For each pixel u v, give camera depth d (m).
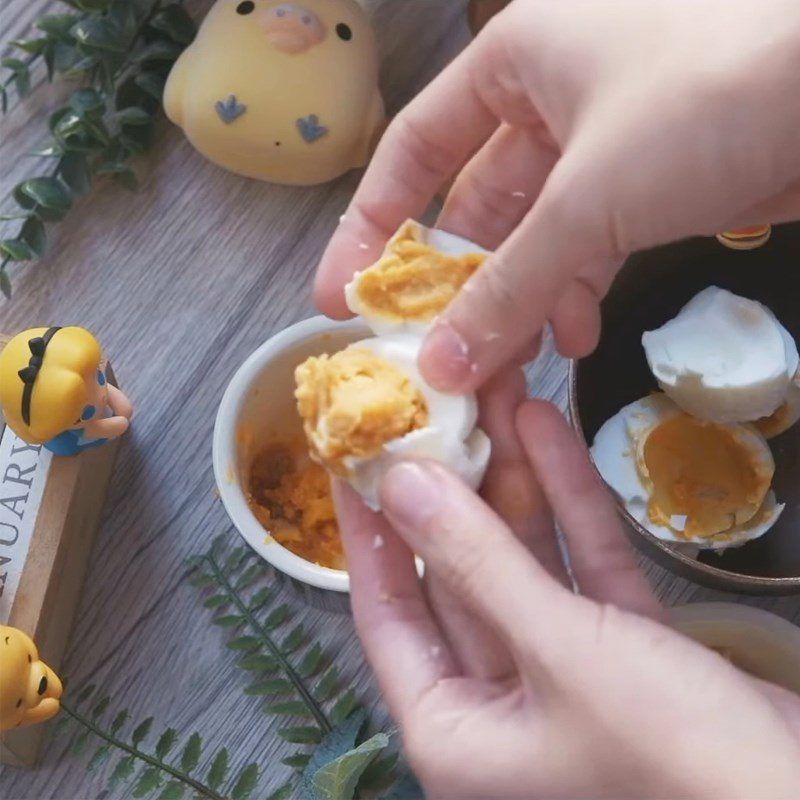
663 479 0.47
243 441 0.47
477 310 0.39
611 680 0.36
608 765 0.36
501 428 0.42
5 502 0.47
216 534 0.50
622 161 0.38
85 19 0.52
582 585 0.42
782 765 0.35
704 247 0.47
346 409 0.39
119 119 0.52
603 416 0.48
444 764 0.38
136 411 0.51
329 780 0.44
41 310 0.52
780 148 0.38
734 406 0.46
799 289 0.48
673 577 0.50
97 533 0.50
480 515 0.38
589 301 0.44
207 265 0.52
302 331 0.46
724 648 0.48
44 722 0.48
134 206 0.53
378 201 0.44
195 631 0.49
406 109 0.44
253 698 0.49
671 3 0.38
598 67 0.38
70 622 0.49
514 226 0.45
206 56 0.50
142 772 0.48
